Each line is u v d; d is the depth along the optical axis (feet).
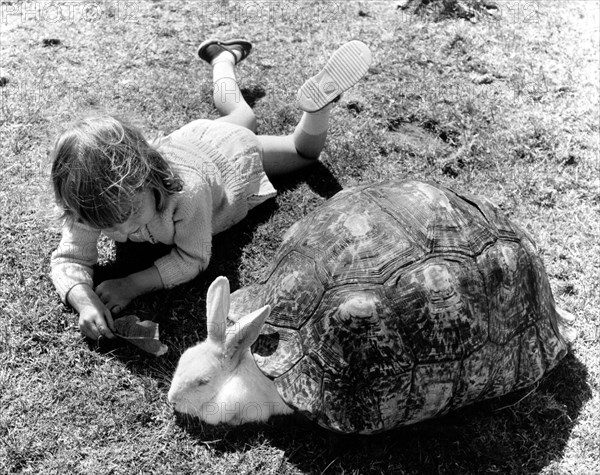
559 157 7.09
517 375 5.37
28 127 6.85
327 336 5.13
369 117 7.32
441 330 5.14
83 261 5.87
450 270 5.22
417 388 5.13
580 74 7.87
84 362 5.62
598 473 5.40
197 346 5.38
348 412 5.09
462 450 5.43
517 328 5.37
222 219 6.23
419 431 5.47
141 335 5.66
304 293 5.27
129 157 5.41
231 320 5.49
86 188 5.33
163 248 6.22
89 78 7.36
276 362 5.21
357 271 5.20
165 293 5.99
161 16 8.10
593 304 6.16
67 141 5.38
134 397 5.48
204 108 7.23
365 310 5.09
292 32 8.09
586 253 6.46
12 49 7.55
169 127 7.03
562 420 5.60
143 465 5.25
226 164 6.23
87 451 5.27
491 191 6.85
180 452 5.30
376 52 7.92
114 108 7.08
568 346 5.71
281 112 7.24
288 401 5.13
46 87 7.21
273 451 5.32
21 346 5.64
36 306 5.81
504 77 7.79
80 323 5.66
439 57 7.94
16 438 5.27
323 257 5.31
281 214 6.54
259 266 6.23
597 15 8.59
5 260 6.02
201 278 6.11
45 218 6.25
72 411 5.41
